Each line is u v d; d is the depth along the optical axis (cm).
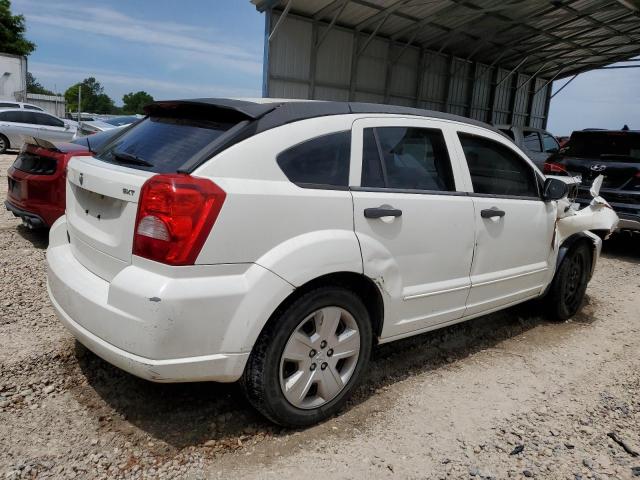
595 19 1794
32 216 546
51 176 537
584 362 392
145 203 235
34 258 526
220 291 235
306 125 276
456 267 346
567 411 316
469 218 348
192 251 229
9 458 241
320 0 1420
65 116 4312
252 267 246
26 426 265
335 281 281
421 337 419
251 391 259
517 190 408
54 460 243
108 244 255
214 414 288
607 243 881
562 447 278
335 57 1634
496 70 2228
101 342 243
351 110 301
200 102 279
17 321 378
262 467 249
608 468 262
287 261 251
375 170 302
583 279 493
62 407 284
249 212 243
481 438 283
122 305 233
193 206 229
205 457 253
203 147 254
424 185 328
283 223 254
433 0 1481
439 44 1917
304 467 251
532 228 409
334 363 284
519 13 1681
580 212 479
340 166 286
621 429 298
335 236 271
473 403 320
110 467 241
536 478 252
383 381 342
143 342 227
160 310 224
